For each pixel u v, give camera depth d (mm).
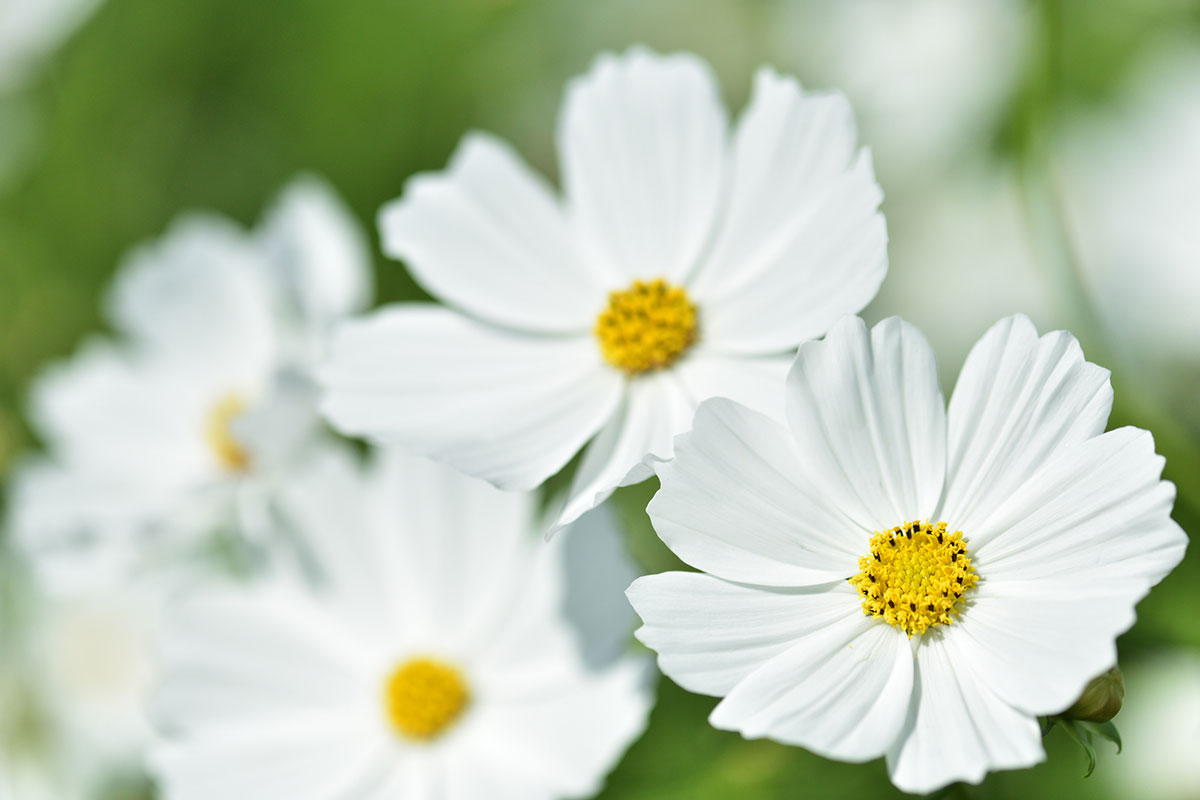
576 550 451
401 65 624
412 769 459
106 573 530
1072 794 472
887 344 385
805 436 385
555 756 446
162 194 630
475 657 464
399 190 619
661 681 481
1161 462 375
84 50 638
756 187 423
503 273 437
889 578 384
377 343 429
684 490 383
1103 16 581
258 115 628
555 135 633
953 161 597
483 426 419
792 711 376
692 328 421
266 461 499
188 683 466
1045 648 371
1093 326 504
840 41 621
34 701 580
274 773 462
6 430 604
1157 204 562
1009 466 383
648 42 643
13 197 633
